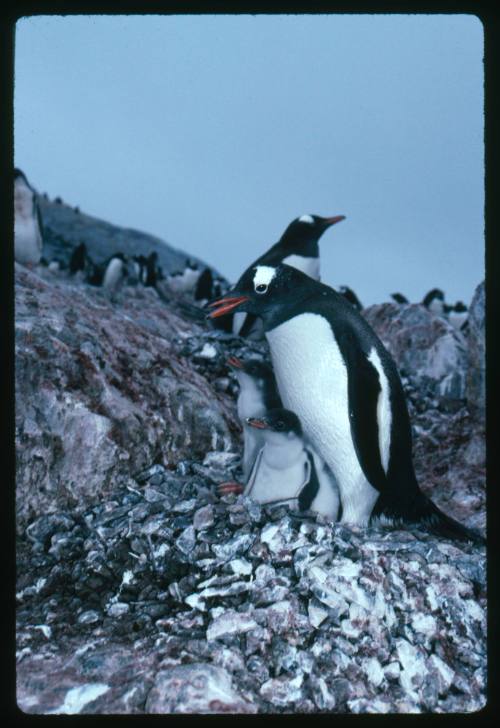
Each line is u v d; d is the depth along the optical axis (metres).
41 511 4.08
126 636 3.09
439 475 5.45
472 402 6.05
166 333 6.54
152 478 4.41
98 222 16.16
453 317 9.41
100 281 9.64
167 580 3.45
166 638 3.00
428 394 6.43
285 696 2.74
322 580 3.19
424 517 4.21
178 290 11.63
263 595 3.14
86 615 3.25
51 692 2.70
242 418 4.34
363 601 3.15
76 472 4.20
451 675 3.06
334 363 3.86
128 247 14.88
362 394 3.81
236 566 3.32
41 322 4.71
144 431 4.57
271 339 4.08
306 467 3.80
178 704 2.56
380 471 3.85
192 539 3.51
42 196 16.88
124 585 3.44
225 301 4.12
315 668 2.88
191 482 4.35
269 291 4.05
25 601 3.44
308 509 3.81
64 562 3.74
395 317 7.23
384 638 3.08
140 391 4.92
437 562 3.63
